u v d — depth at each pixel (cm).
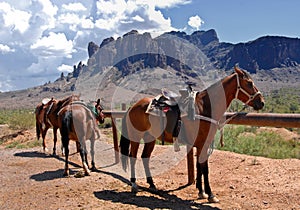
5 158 1158
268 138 1372
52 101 1177
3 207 609
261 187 709
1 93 16000
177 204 620
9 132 2066
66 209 584
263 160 918
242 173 821
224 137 1259
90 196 662
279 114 755
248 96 647
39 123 1317
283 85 12988
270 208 596
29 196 671
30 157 1168
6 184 781
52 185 757
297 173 779
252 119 786
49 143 1530
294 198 632
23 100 12006
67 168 858
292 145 1326
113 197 660
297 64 18000
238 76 652
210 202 634
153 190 718
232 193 686
